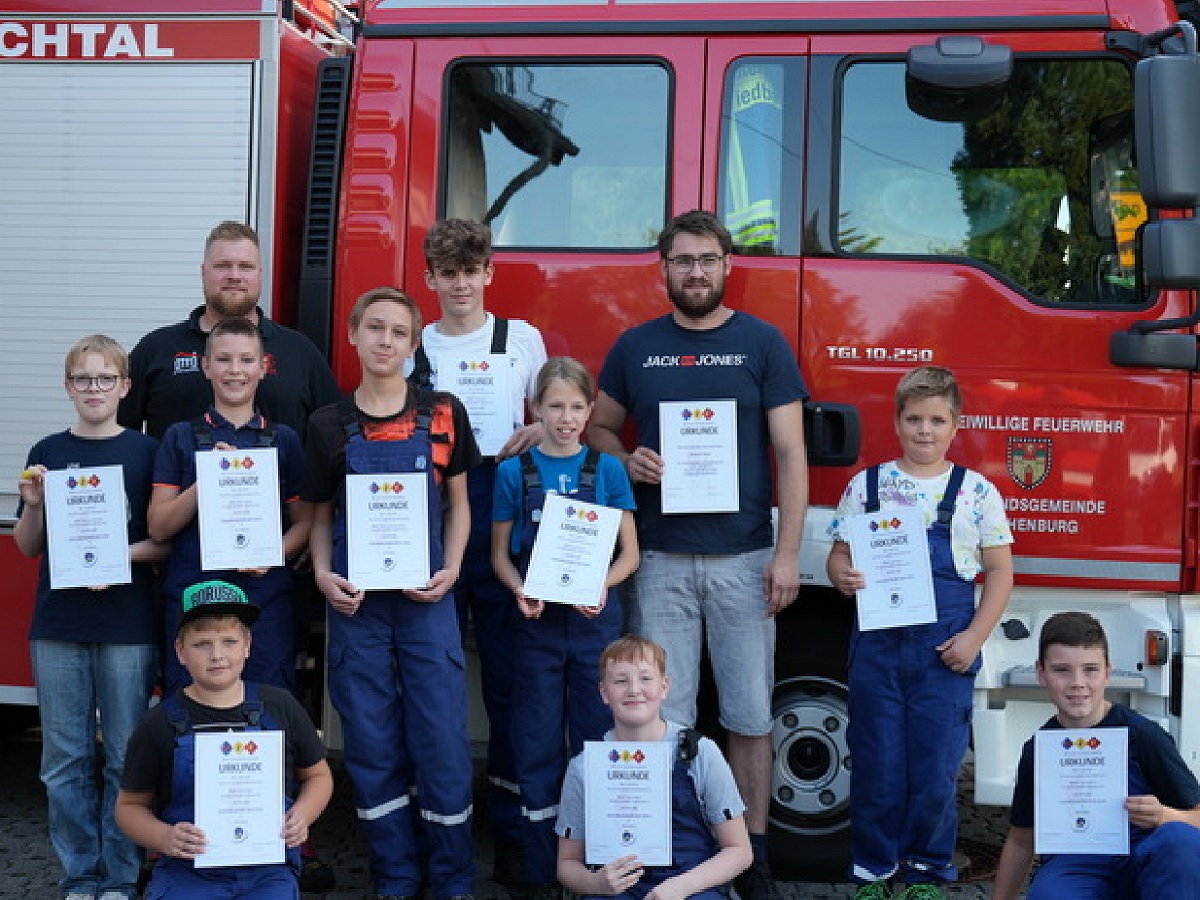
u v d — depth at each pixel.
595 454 4.79
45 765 4.79
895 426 4.88
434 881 4.71
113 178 5.31
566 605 4.75
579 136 5.16
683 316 4.88
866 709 4.62
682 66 5.09
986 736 4.96
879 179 5.03
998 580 4.60
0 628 5.34
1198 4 5.40
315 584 5.29
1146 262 4.57
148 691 4.85
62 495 4.68
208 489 4.63
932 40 5.00
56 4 5.33
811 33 5.05
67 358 4.78
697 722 5.33
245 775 4.09
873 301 5.00
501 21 5.19
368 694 4.67
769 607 4.84
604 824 4.14
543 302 5.14
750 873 4.90
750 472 4.86
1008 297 4.94
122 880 4.79
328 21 6.00
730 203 5.08
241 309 4.95
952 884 5.34
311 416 4.70
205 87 5.28
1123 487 4.88
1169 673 4.81
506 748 5.09
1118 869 4.15
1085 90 4.95
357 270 5.23
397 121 5.22
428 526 4.62
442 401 4.71
